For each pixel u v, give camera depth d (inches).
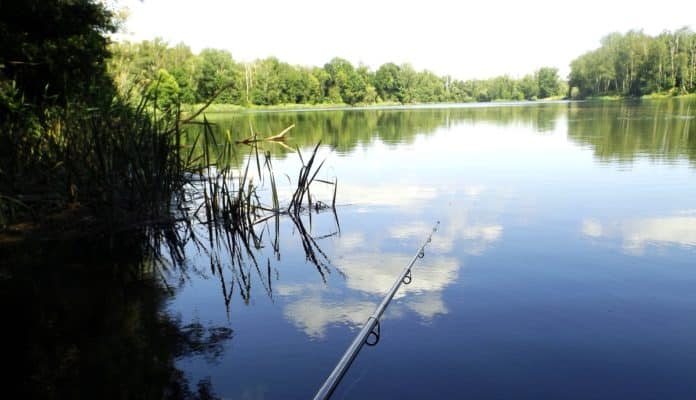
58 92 413.1
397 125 1071.0
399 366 111.0
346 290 159.6
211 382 107.4
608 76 3164.4
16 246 216.2
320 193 332.5
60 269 187.0
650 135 646.5
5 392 104.3
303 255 200.4
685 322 129.9
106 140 270.1
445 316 135.8
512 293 150.5
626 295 147.3
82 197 263.0
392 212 268.5
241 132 855.7
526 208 263.4
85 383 107.3
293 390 104.2
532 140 640.4
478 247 198.1
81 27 433.4
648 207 257.3
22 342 127.3
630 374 106.8
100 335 131.1
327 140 723.4
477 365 110.7
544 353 115.5
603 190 305.4
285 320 138.5
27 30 404.5
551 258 181.8
